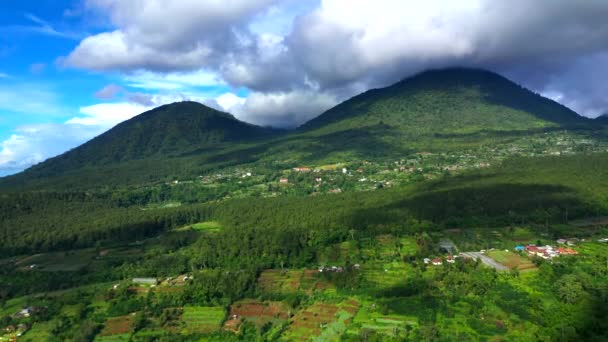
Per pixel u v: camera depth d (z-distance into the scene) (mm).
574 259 172250
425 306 145500
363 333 130125
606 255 175125
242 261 199500
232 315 157125
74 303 171250
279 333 141125
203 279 181500
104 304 169500
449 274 164125
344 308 151625
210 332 147250
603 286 144125
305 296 165000
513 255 184875
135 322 152750
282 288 174000
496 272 166750
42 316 162000
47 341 145750
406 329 132500
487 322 132125
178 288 177250
